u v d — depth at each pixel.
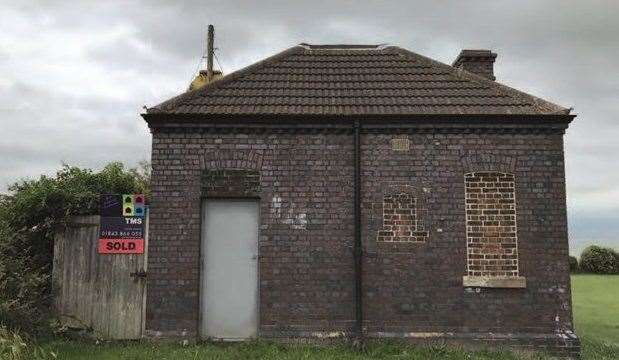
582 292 22.59
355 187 10.12
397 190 10.17
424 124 10.23
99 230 10.35
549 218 10.10
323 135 10.35
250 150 10.27
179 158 10.22
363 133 10.32
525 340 9.70
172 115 10.11
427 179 10.21
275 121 10.23
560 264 9.98
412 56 11.93
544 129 10.28
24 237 10.01
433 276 9.97
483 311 9.84
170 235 10.05
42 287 10.30
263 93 10.86
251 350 9.05
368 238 10.05
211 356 8.71
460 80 11.22
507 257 10.02
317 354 8.88
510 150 10.24
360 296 9.80
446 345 9.58
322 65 11.80
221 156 10.23
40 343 9.22
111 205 10.37
